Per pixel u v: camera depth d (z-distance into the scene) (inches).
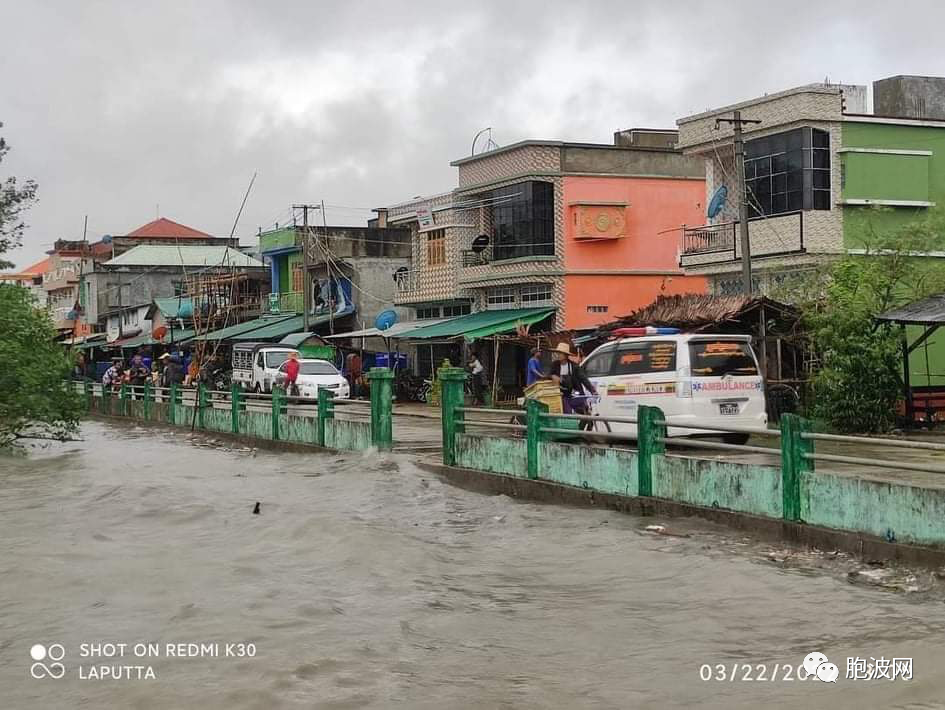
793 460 405.4
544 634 315.6
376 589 373.7
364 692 265.6
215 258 2780.5
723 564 382.6
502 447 585.9
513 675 278.7
